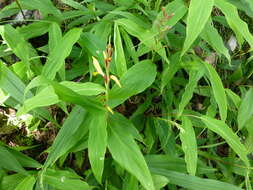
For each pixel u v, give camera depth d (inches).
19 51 39.6
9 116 52.2
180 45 50.1
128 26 41.2
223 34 62.4
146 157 43.3
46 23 47.8
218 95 40.9
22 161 42.0
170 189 46.8
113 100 38.4
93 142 33.4
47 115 41.6
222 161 50.1
